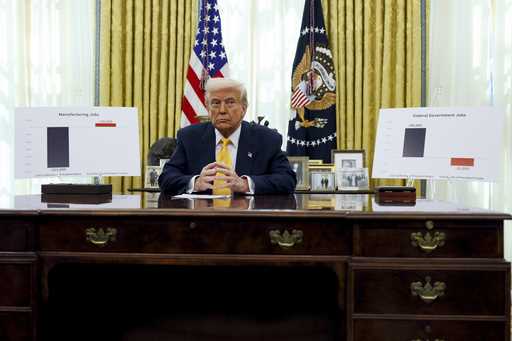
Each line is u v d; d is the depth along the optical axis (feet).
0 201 5.66
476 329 4.55
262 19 12.94
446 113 6.81
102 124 6.68
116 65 12.80
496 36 11.60
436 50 12.51
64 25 12.98
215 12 12.55
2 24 12.86
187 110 12.32
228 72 12.50
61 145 6.56
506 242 11.64
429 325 4.57
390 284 4.58
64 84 13.00
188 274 6.38
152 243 4.74
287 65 12.90
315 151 12.53
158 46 12.88
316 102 12.55
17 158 6.43
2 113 12.93
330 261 4.65
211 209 4.74
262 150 6.97
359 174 10.92
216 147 7.02
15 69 12.97
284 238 4.66
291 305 6.30
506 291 4.53
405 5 12.58
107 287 6.40
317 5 12.53
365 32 12.60
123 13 12.91
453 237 4.58
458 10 12.24
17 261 4.75
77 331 6.05
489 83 11.98
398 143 6.95
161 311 6.38
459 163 6.60
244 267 6.32
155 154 11.35
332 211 4.65
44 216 4.76
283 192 6.68
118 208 4.81
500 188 11.57
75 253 4.77
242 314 6.33
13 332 4.77
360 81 12.63
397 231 4.61
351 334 4.61
